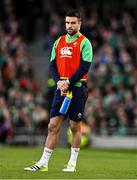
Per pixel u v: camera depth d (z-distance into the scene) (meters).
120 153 56.62
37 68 83.94
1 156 46.00
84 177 27.06
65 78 29.77
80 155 50.09
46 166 29.83
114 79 74.31
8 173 28.22
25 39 86.94
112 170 31.84
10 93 73.25
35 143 69.69
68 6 87.56
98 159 43.88
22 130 69.81
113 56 77.12
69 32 29.66
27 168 29.77
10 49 80.75
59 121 29.80
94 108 71.50
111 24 82.69
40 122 70.50
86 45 29.62
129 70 75.25
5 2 88.19
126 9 86.56
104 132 70.56
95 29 79.56
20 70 78.25
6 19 86.75
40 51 85.88
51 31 77.62
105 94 73.00
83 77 29.80
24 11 87.69
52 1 89.12
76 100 29.72
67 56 29.69
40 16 88.25
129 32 81.62
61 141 70.69
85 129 68.31
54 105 29.66
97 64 76.56
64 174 28.17
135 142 69.12
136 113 70.69
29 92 75.56
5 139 69.06
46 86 80.31
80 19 29.78
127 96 72.19
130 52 78.75
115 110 71.12
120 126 70.12
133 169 32.91
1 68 76.94
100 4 87.31
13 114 70.56
